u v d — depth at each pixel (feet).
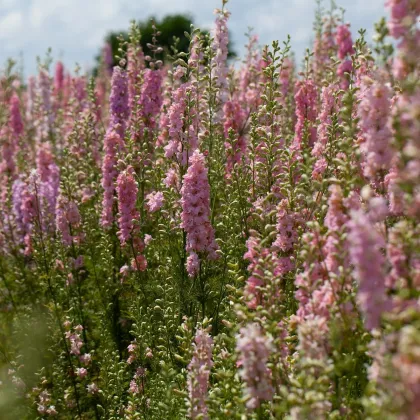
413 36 11.32
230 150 23.80
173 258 22.54
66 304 27.30
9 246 32.24
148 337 20.63
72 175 31.37
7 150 40.11
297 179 22.11
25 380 23.84
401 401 9.34
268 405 13.47
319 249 13.04
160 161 26.81
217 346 15.66
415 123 9.93
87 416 23.15
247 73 35.40
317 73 34.73
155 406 18.65
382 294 10.28
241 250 21.40
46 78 48.26
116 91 32.14
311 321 12.24
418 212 11.08
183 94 23.68
